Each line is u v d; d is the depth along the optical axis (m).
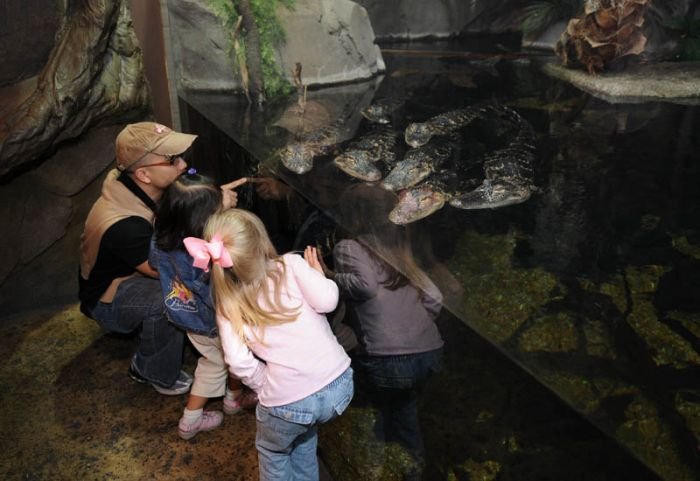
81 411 2.61
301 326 1.78
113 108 3.18
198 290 2.15
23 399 2.66
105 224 2.43
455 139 2.55
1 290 3.10
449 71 3.46
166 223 2.18
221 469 2.34
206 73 3.66
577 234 1.76
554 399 1.14
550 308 1.41
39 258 3.15
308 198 2.09
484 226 1.83
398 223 1.87
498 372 1.28
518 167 2.22
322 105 3.17
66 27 2.96
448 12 3.74
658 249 1.65
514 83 3.17
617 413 1.10
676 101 2.69
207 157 3.43
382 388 1.75
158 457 2.39
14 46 2.82
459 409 1.42
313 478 2.09
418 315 1.52
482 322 1.37
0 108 2.80
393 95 3.21
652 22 2.86
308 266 1.84
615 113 2.66
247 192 2.82
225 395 2.57
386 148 2.52
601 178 2.11
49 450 2.41
